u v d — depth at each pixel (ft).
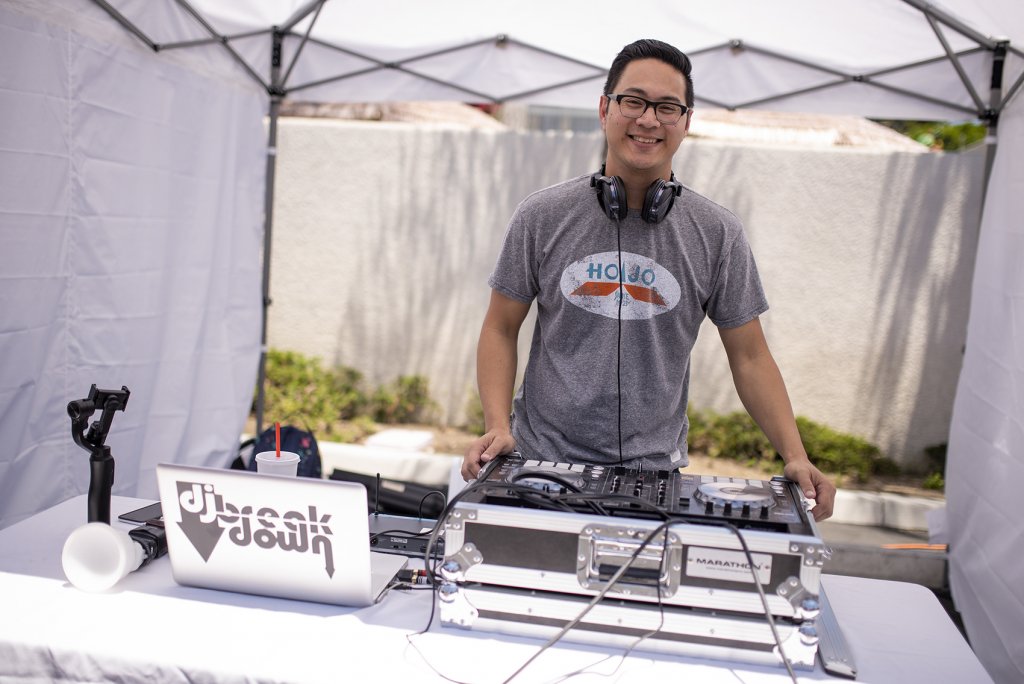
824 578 5.79
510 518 4.49
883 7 10.73
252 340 13.74
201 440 12.86
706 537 4.32
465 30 12.34
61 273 9.61
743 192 20.36
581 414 6.15
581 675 4.24
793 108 12.73
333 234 22.47
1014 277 10.48
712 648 4.43
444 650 4.43
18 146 8.82
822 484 5.13
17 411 9.03
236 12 11.72
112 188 10.32
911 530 17.43
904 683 4.38
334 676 4.14
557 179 21.50
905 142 22.35
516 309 6.51
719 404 20.94
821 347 20.36
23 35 8.76
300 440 12.21
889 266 19.95
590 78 12.88
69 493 9.92
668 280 6.05
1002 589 10.03
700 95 12.82
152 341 11.38
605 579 4.43
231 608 4.82
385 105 25.73
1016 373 10.16
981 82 11.71
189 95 11.64
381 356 22.61
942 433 19.99
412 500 7.51
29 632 4.43
